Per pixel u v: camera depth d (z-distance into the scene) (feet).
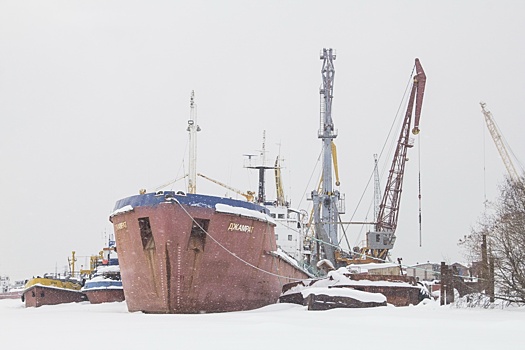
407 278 145.69
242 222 119.24
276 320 88.02
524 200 120.37
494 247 123.03
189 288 114.42
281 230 182.91
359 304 115.75
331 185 229.86
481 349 55.01
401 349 55.21
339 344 58.85
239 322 85.87
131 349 55.98
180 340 62.49
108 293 176.96
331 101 236.02
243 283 122.11
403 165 260.01
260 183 209.05
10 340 65.10
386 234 242.99
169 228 111.14
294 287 137.28
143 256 117.19
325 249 222.48
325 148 233.14
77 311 146.92
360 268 152.56
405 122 260.01
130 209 117.60
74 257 253.65
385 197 258.37
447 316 91.61
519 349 55.11
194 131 147.95
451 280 127.85
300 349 55.42
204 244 114.32
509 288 114.73
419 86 257.75
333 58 238.48
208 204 114.21
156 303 116.88
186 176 146.61
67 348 57.47
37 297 201.67
